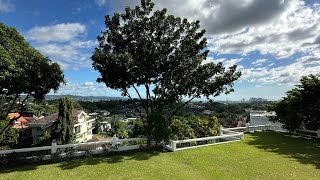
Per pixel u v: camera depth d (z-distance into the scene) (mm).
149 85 14859
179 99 15492
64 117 21719
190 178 8266
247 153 12062
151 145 13398
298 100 18062
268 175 8516
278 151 12539
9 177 8375
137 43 13773
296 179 8055
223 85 15133
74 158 11172
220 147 13617
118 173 8859
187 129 14859
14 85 9688
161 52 13844
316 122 17484
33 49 10688
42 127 27938
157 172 8969
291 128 18688
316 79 17062
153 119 13242
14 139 20844
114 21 14016
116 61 11898
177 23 14406
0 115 11656
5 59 8305
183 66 14414
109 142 12453
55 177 8398
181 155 11719
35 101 11484
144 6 14023
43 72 10219
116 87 13984
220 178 8234
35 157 10375
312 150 12797
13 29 10383
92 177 8414
